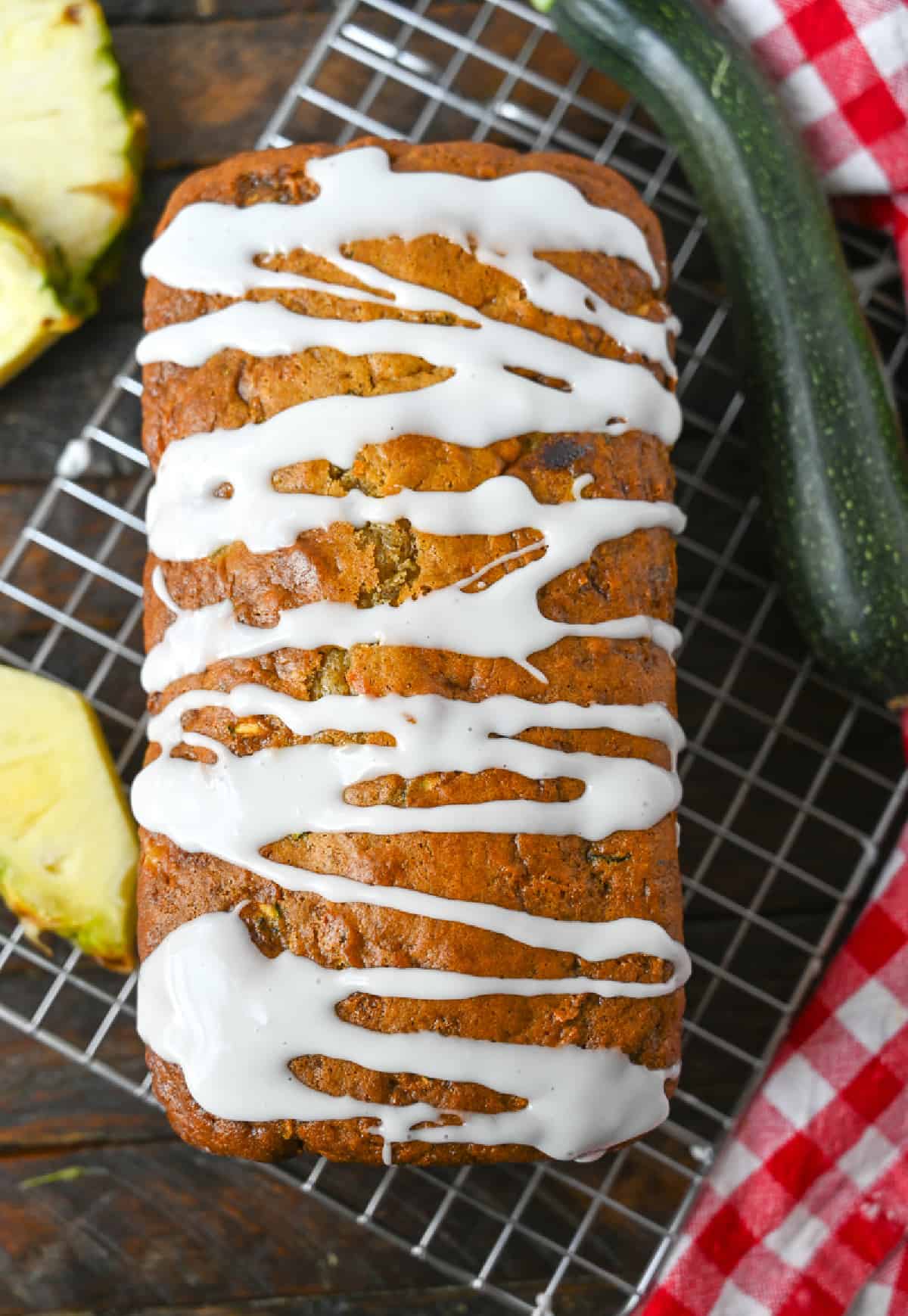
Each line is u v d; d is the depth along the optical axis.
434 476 0.41
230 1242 0.48
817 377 0.44
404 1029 0.39
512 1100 0.40
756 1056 0.48
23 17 0.47
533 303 0.42
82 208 0.47
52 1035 0.48
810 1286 0.45
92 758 0.46
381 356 0.41
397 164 0.43
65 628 0.49
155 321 0.42
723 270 0.46
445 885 0.39
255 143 0.50
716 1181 0.45
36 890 0.45
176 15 0.50
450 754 0.40
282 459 0.41
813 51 0.46
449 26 0.50
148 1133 0.48
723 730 0.49
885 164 0.46
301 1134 0.40
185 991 0.39
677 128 0.46
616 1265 0.47
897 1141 0.45
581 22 0.46
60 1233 0.47
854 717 0.49
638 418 0.42
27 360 0.48
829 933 0.47
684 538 0.49
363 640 0.40
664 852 0.41
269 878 0.40
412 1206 0.48
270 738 0.40
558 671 0.40
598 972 0.40
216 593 0.41
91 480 0.49
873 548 0.44
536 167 0.43
